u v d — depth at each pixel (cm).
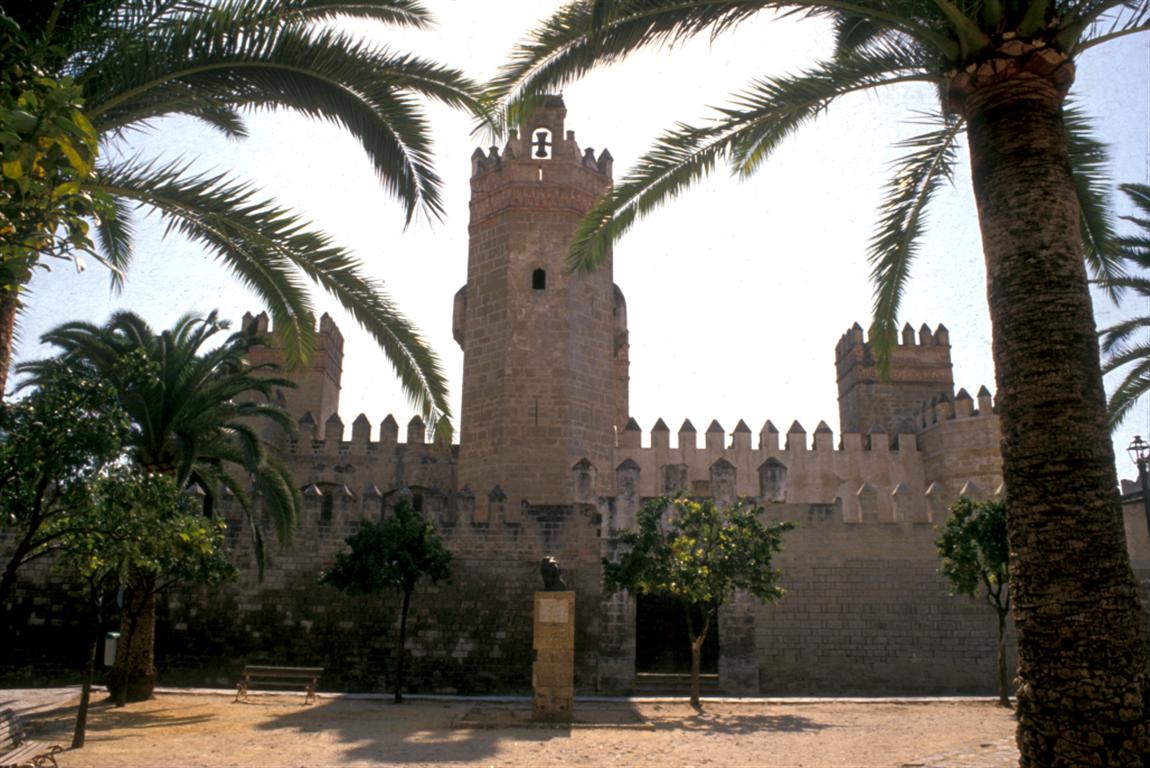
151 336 2100
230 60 1048
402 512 2478
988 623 2777
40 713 1889
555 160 3659
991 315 878
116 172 1142
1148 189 2175
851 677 2731
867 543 2839
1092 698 758
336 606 2728
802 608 2780
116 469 1102
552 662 1808
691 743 1542
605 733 1659
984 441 4444
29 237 575
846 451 4734
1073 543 786
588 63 1138
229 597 2731
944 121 1354
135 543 1150
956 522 2433
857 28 1399
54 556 2692
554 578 1858
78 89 549
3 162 539
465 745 1491
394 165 1179
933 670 2738
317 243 1240
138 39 990
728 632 2742
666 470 2930
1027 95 887
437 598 2741
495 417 3441
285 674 2439
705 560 2222
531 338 3478
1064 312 834
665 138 1327
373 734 1622
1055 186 866
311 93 1114
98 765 1262
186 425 2052
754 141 1380
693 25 1088
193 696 2278
